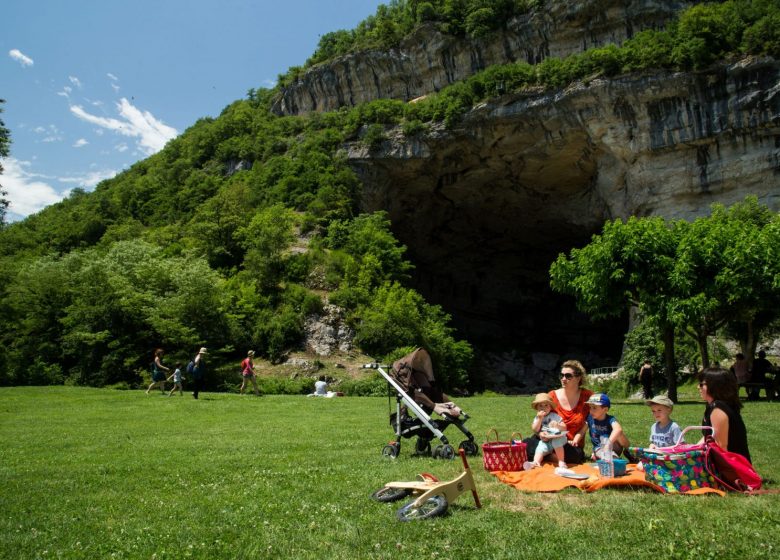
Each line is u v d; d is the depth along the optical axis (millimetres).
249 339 38094
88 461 8383
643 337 32375
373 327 38594
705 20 44094
